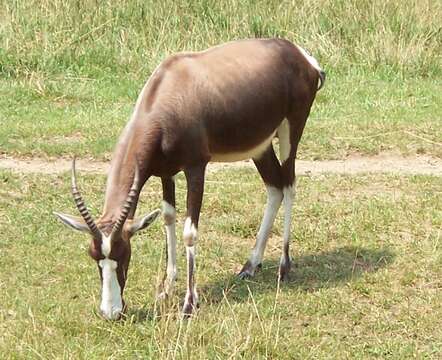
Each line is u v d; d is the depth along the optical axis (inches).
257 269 581.6
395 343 494.6
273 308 522.0
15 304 528.1
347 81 991.6
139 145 502.6
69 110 892.6
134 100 928.9
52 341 486.3
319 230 635.5
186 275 554.6
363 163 788.6
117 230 470.3
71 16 1042.7
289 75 569.9
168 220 539.2
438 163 791.7
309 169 768.9
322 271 581.3
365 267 587.8
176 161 516.1
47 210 661.9
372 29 1066.7
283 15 1068.5
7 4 1046.4
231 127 534.0
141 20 1056.2
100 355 471.5
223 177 734.5
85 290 544.4
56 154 778.2
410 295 549.3
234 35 1046.4
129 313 510.6
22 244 606.2
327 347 489.4
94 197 689.0
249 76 543.2
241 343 477.1
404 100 941.8
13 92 926.4
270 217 583.2
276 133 580.7
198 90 519.5
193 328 481.7
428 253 600.4
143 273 565.3
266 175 583.2
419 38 1060.5
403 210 665.6
